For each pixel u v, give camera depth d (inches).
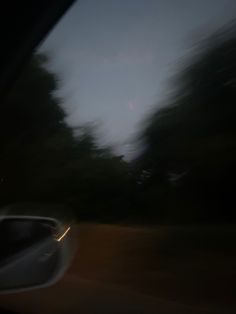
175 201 419.2
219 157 367.9
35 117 588.1
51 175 565.3
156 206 455.8
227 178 373.7
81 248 409.4
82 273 334.3
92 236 442.6
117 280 309.3
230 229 360.5
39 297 234.4
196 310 235.1
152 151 428.5
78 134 576.1
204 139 379.9
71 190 544.7
